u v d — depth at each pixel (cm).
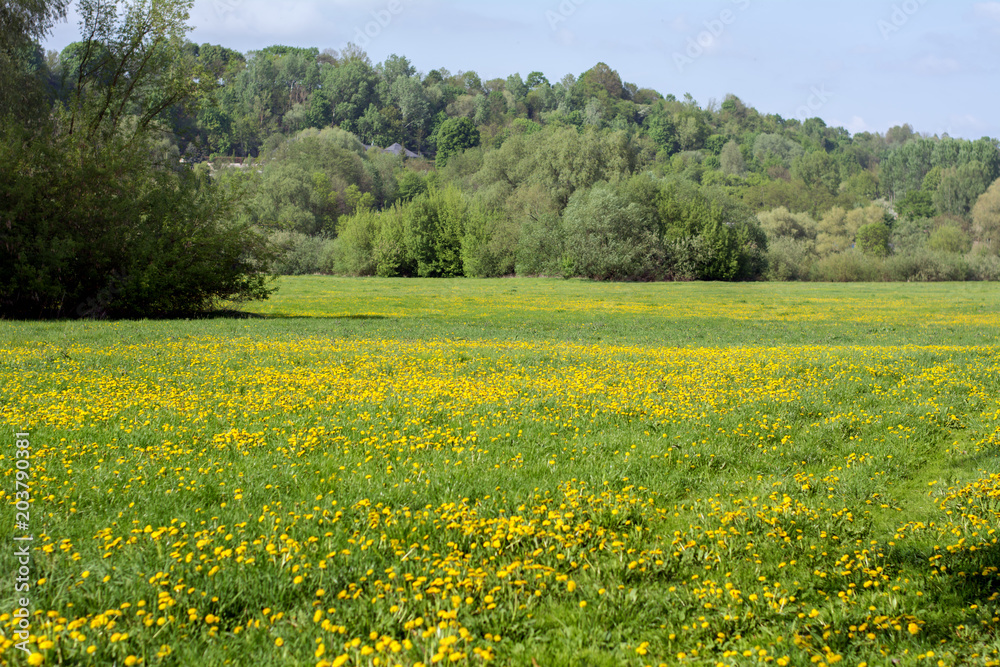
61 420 1041
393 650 418
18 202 3002
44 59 3688
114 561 566
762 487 809
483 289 6266
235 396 1283
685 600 531
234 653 446
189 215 3366
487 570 558
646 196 8112
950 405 1229
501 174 10369
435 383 1429
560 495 748
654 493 787
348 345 2156
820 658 438
